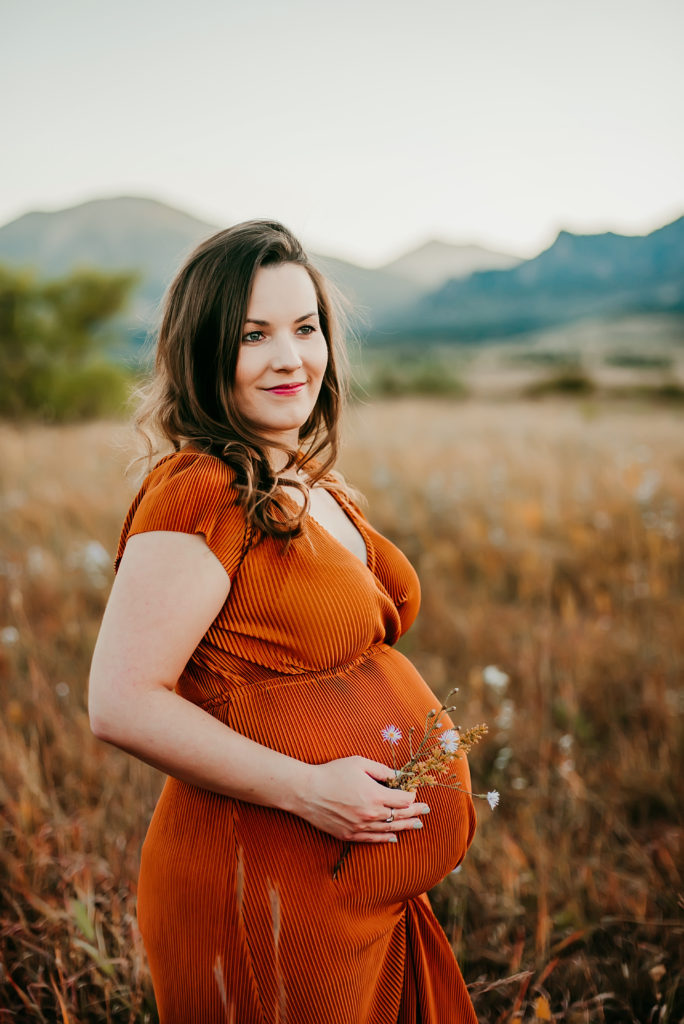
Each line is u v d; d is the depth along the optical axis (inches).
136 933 79.8
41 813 103.0
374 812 49.8
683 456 358.0
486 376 2262.6
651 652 156.2
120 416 743.7
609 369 2300.7
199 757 46.9
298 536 51.7
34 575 196.2
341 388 68.2
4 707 131.2
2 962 78.5
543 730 130.4
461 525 250.2
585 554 215.5
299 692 52.7
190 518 48.7
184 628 47.7
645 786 115.8
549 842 103.9
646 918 90.9
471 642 166.4
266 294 55.4
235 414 55.5
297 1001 51.8
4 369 773.3
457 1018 64.4
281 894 51.0
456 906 91.3
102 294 859.4
